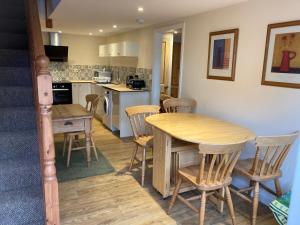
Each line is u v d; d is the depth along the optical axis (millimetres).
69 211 2436
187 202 2316
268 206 2660
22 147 2068
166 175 2658
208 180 2092
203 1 2889
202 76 3625
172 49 6207
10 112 2182
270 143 2107
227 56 3141
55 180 1564
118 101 4840
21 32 2959
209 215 2471
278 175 2316
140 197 2740
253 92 2826
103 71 7125
